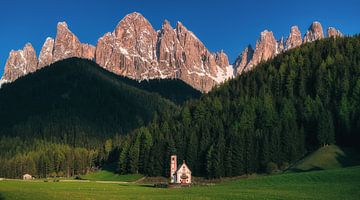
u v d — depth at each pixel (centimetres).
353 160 16162
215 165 18062
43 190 11756
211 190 11450
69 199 9031
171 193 10994
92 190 12444
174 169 18575
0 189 11919
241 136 18375
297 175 12669
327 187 10431
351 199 8575
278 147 18200
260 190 10694
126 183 18200
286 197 9075
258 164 18062
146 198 9462
